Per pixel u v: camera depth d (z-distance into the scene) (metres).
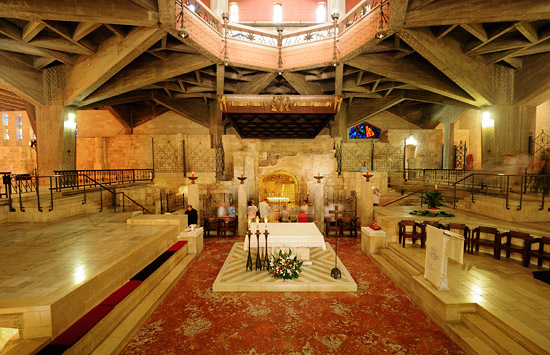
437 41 11.35
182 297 6.75
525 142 13.81
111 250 6.52
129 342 4.98
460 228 8.54
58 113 14.13
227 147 19.78
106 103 17.48
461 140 22.77
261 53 15.06
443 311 5.32
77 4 9.04
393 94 20.66
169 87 17.52
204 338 5.13
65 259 5.87
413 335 5.23
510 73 13.80
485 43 11.23
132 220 9.51
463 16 9.23
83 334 4.08
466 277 6.48
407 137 22.11
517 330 4.33
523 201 9.57
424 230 8.68
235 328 5.46
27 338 3.82
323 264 8.73
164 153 20.06
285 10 21.69
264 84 16.83
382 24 10.69
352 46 12.98
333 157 14.98
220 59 13.80
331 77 16.42
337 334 5.27
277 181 16.62
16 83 12.98
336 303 6.48
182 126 23.44
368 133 24.44
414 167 21.52
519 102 13.59
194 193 12.40
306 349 4.83
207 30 12.80
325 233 13.27
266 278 7.57
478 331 4.78
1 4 8.52
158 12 10.08
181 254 8.86
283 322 5.69
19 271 5.15
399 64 14.16
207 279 7.85
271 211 14.11
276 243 8.06
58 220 9.95
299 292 7.05
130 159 20.23
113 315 5.00
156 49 12.67
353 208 14.46
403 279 7.11
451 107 20.92
